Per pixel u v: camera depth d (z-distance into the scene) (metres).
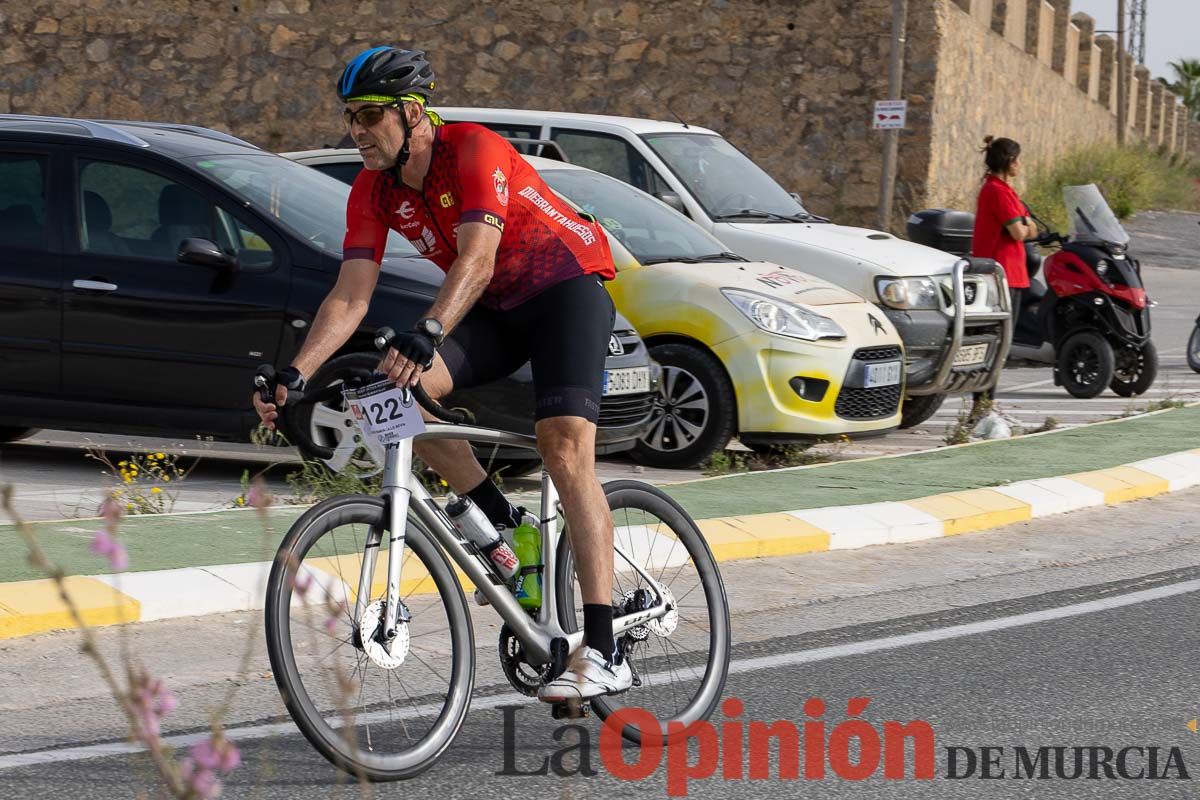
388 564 9.74
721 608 11.59
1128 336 32.50
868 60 54.62
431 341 9.43
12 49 59.91
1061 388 35.16
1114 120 117.88
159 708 6.55
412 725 10.08
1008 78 70.75
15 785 9.79
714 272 23.28
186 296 20.00
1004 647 13.90
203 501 19.27
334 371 19.20
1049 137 85.75
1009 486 20.94
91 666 12.39
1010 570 17.19
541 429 10.22
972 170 62.72
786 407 22.45
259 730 11.05
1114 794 10.16
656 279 23.06
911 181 54.84
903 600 15.68
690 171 27.27
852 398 23.09
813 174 55.38
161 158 20.59
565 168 25.05
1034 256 34.03
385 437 9.82
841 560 17.48
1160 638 14.29
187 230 20.33
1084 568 17.34
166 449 23.00
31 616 13.06
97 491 19.75
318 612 9.86
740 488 20.39
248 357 19.78
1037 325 33.47
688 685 11.28
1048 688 12.59
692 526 11.58
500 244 10.17
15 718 11.17
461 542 10.30
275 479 21.12
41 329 20.52
